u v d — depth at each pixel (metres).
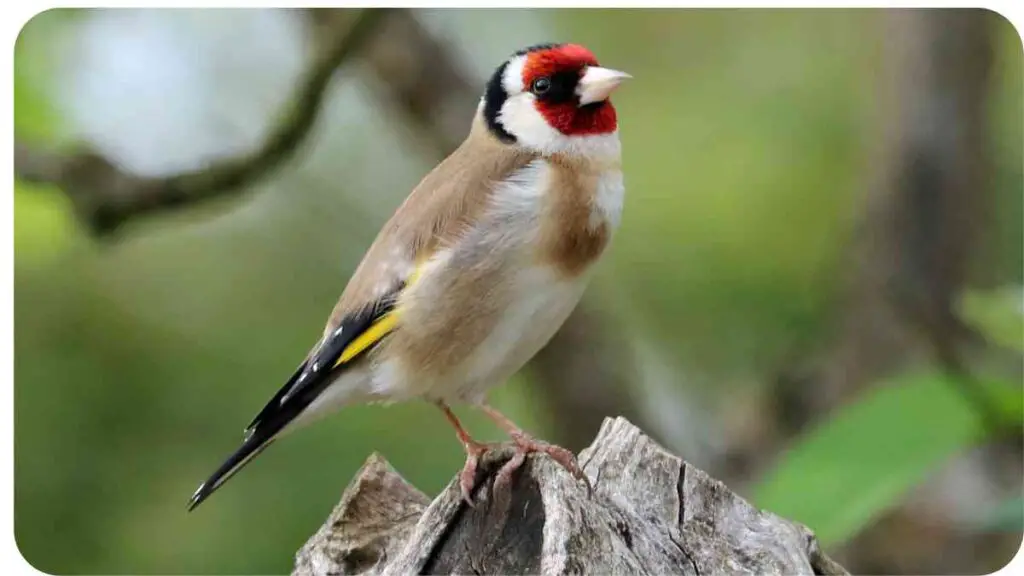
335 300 11.48
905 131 11.00
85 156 9.12
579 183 7.24
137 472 10.45
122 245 10.93
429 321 7.12
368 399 7.49
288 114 9.20
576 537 5.36
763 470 10.30
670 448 10.34
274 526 10.31
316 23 9.30
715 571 5.76
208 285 11.27
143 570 10.16
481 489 5.90
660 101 12.36
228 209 11.09
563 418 10.34
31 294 10.66
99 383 10.62
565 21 12.39
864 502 6.18
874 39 11.84
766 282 11.37
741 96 12.36
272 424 7.42
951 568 10.21
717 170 11.92
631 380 10.38
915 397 6.44
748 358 11.20
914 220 10.90
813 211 11.60
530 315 7.17
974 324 6.70
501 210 7.07
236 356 11.04
